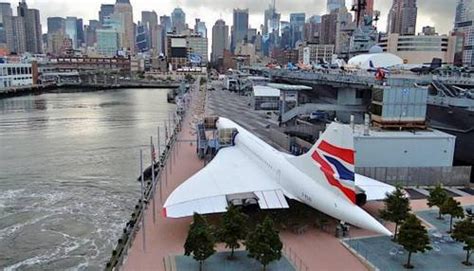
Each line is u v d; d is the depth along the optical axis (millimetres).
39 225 45594
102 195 55531
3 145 86062
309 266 28141
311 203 32625
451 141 48500
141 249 30672
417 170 45500
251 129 81188
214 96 154750
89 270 36312
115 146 86062
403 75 90500
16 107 154250
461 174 46000
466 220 29172
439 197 36344
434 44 193875
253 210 37000
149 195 43469
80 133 101000
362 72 114062
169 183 47688
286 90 95688
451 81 72438
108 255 38938
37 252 39594
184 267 27766
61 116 130875
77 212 49406
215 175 40250
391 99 51000
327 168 31062
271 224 26938
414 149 48188
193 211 32344
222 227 28891
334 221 35219
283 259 29031
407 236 27453
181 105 119750
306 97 126125
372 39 169375
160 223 35688
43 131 103250
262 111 110312
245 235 28328
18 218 47469
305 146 61688
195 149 66375
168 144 69812
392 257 29344
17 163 71562
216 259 28953
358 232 33562
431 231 33406
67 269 36531
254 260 28828
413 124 51781
